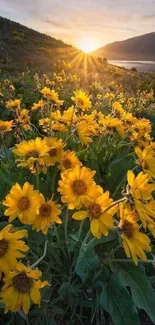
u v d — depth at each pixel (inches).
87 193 14.5
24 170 23.6
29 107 49.9
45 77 66.2
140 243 14.3
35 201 14.4
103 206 14.2
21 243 13.5
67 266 18.3
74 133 25.7
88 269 17.0
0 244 13.4
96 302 17.2
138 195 14.0
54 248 18.4
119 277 17.1
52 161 18.4
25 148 18.4
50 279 16.8
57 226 19.3
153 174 18.0
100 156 27.1
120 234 14.3
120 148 29.7
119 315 16.1
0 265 13.2
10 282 13.4
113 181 23.9
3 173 22.7
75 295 17.5
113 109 31.0
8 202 14.6
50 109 35.1
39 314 16.8
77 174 14.7
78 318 17.6
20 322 16.4
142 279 17.1
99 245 19.3
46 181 22.0
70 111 26.3
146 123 28.6
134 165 24.2
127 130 28.2
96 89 70.7
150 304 16.3
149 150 18.7
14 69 160.6
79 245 17.9
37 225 14.4
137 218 14.3
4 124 24.8
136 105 60.2
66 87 61.9
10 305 13.2
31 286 13.4
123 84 130.1
